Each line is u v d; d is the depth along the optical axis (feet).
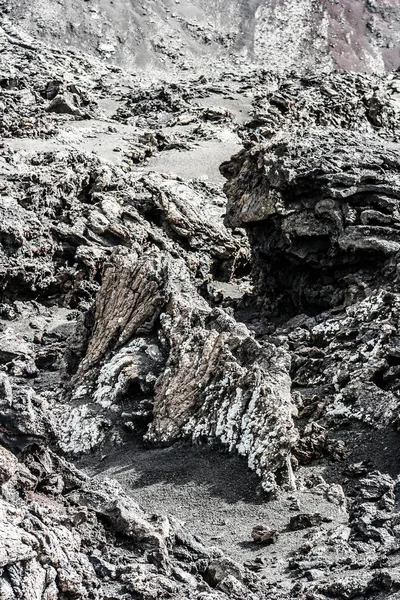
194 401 74.64
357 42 456.04
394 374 79.46
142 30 401.90
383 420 74.49
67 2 398.01
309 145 116.98
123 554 43.27
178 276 91.66
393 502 60.64
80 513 43.62
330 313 99.91
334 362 84.17
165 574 42.47
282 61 425.28
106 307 89.51
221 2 449.89
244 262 157.48
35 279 132.05
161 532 45.42
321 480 66.85
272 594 44.16
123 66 377.30
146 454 72.59
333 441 72.64
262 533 56.24
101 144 201.05
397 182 109.19
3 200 142.72
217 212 163.73
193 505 63.72
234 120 239.71
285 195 113.70
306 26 449.89
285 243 114.83
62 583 36.09
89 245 140.36
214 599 39.55
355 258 106.11
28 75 255.29
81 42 381.81
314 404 78.38
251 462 67.15
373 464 69.36
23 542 35.58
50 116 225.35
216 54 413.39
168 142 210.59
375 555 50.11
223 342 77.51
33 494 43.70
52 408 80.38
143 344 84.43
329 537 54.95
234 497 64.44
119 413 78.59
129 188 162.71
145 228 149.07
